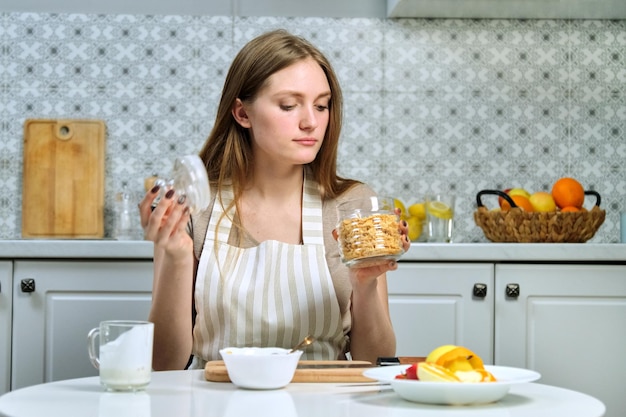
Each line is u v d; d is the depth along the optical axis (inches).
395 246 63.8
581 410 47.9
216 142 79.6
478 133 139.4
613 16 139.1
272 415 46.2
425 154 139.1
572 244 114.0
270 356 54.6
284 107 73.2
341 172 138.6
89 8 138.2
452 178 139.2
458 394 48.7
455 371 52.3
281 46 74.2
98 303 113.5
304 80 73.2
